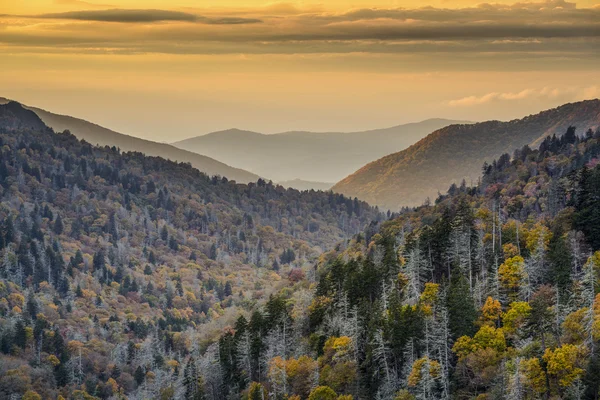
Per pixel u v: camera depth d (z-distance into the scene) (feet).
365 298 537.65
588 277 443.32
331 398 463.01
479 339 434.71
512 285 493.36
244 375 568.00
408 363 456.04
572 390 370.94
